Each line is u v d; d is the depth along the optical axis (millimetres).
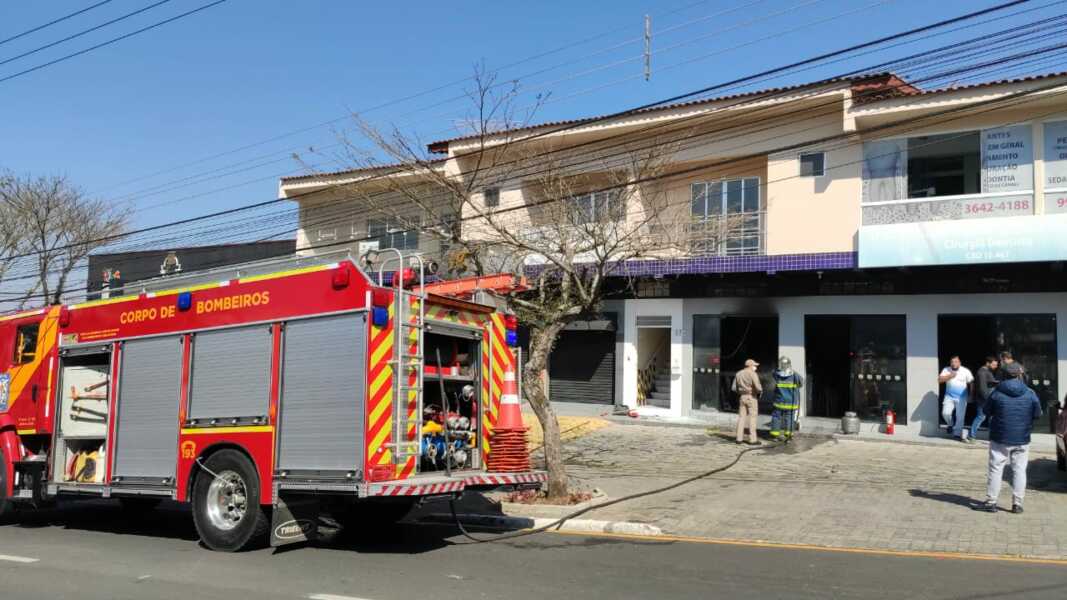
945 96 17578
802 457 15914
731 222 17625
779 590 7129
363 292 8562
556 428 12227
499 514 11477
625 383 21891
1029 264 17297
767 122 19703
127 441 10359
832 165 19078
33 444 11852
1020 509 10656
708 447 17328
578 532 10508
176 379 9984
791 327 19906
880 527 10086
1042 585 7234
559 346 23219
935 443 17156
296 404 8883
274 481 8883
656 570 8023
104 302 10992
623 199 16000
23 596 7195
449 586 7371
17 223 29531
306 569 8227
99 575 8070
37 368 11680
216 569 8289
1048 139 17344
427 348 9422
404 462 8609
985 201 17703
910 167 18484
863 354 19172
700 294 20859
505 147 17188
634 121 19922
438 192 17062
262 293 9398
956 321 18406
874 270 18734
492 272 15320
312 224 24047
